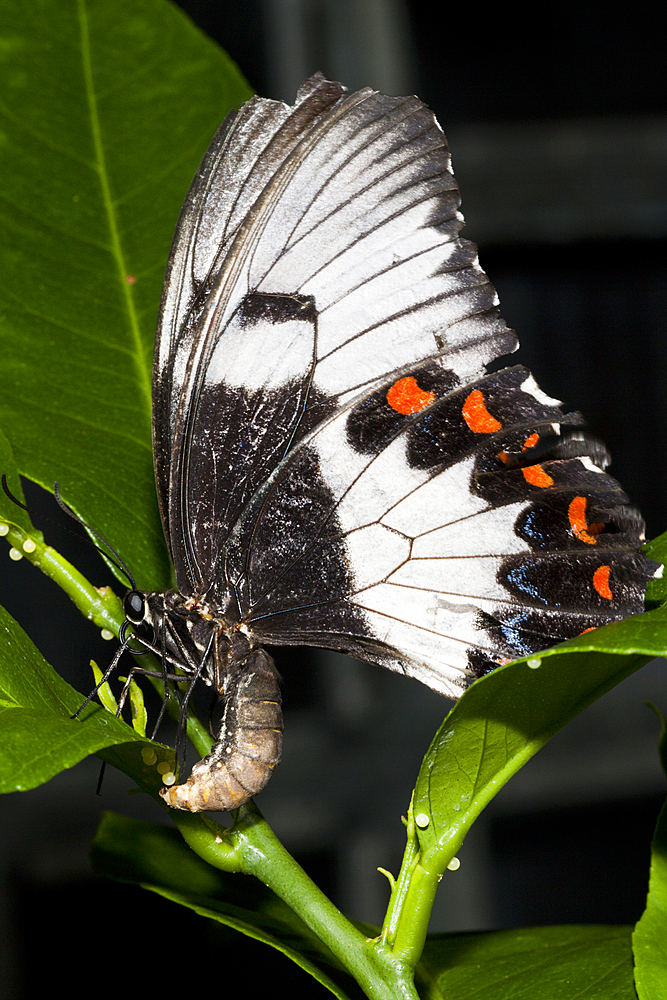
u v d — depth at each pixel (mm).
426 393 430
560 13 890
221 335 425
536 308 891
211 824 407
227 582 428
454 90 881
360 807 788
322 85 426
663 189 879
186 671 425
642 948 409
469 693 398
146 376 451
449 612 432
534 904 822
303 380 429
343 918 404
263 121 424
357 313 428
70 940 742
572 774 827
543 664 400
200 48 470
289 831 781
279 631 434
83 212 461
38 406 444
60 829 757
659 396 890
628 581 422
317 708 803
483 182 876
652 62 890
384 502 432
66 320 453
